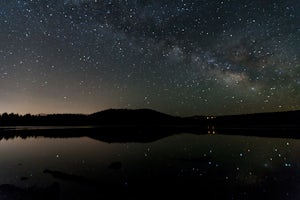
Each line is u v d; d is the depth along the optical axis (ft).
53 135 142.41
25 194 40.01
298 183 45.06
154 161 65.46
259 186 43.88
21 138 124.77
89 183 45.93
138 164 61.93
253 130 159.84
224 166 58.95
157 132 165.68
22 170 56.44
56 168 57.98
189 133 152.76
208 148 86.84
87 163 63.57
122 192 41.29
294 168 55.98
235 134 136.05
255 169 55.98
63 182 46.88
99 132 167.12
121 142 107.65
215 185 44.60
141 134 150.00
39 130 185.26
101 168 57.82
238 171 54.44
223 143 98.99
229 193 40.63
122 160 67.10
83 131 177.06
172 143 102.22
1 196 39.04
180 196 39.55
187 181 47.37
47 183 46.52
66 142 107.86
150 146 94.32
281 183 45.27
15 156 73.87
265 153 74.74
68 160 67.51
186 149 85.46
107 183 46.03
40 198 38.47
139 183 46.11
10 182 47.44
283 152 75.61
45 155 75.31
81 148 89.81
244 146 89.40
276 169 55.67
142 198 38.78
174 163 62.85
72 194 40.32
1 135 140.56
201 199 38.29
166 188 43.16
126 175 51.60
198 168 57.41
